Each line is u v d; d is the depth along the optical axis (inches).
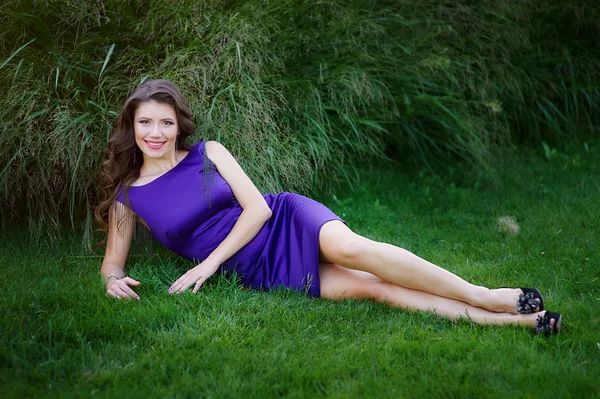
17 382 78.7
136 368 82.1
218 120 131.7
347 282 107.0
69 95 133.0
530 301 95.9
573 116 221.3
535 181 181.6
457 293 99.7
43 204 127.6
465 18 190.2
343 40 164.1
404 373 81.5
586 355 86.1
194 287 106.2
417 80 182.1
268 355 85.9
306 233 107.7
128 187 113.0
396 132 190.9
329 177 165.0
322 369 82.1
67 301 102.0
